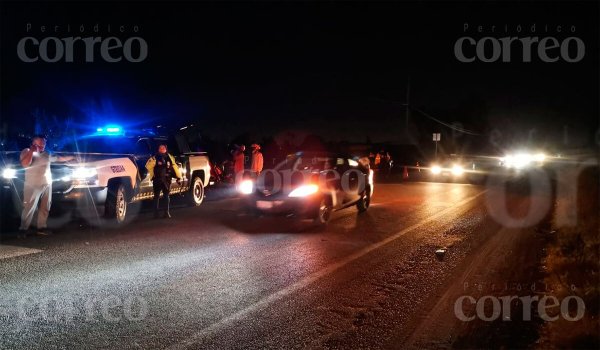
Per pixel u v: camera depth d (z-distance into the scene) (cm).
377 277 820
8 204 1200
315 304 689
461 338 578
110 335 574
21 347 539
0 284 750
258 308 668
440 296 728
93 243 1040
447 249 1023
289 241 1085
